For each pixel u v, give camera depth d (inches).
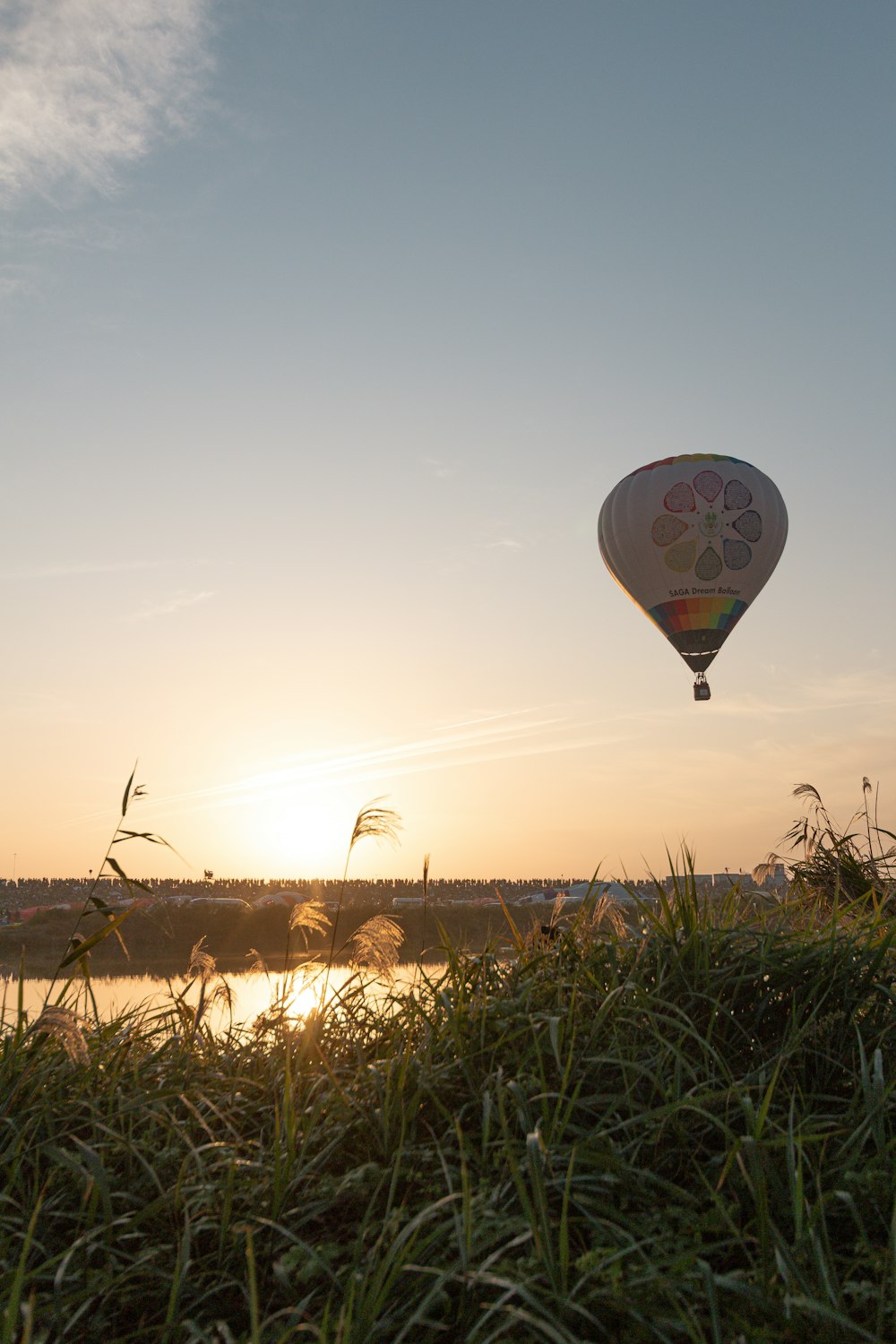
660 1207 143.9
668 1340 115.0
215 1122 186.9
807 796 317.1
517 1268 126.0
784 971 188.7
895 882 282.7
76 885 2396.7
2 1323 119.1
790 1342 115.0
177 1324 127.3
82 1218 151.4
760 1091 163.3
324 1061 196.4
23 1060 190.7
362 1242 133.7
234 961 1051.3
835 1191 136.3
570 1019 178.2
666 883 226.5
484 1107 161.5
